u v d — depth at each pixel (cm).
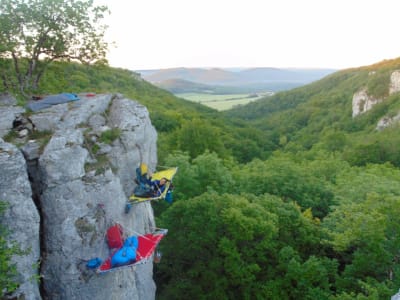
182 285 2191
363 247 2245
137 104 1529
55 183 1098
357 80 16962
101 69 2102
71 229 1110
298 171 3734
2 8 1644
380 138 7919
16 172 1004
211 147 5272
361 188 3322
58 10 1730
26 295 1001
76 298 1135
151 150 1623
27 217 1011
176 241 2269
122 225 1276
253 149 7575
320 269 2166
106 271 1139
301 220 2616
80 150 1169
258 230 2219
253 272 2248
